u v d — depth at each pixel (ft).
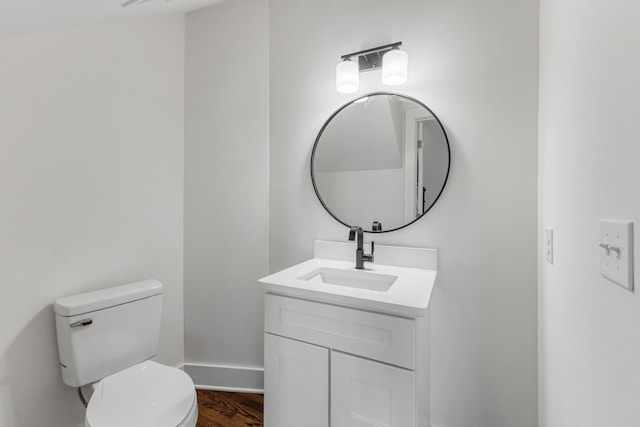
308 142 5.70
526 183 4.27
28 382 4.06
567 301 2.78
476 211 4.55
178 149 6.20
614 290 1.77
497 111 4.42
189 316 6.25
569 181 2.73
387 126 5.11
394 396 3.29
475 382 4.55
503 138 4.39
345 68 4.95
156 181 5.78
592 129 2.15
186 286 6.26
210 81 6.19
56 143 4.36
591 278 2.15
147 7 4.90
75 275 4.58
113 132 5.08
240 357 6.07
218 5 6.15
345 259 5.36
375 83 5.24
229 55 6.11
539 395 4.15
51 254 4.31
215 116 6.16
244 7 6.04
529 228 4.25
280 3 5.86
